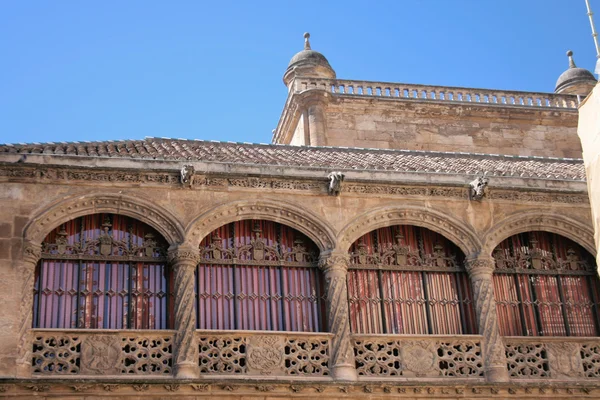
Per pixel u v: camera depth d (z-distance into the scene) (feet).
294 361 70.49
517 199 79.87
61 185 71.26
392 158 89.10
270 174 75.31
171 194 73.26
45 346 66.44
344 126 107.14
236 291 73.46
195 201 73.51
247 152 85.15
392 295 76.59
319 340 71.51
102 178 72.18
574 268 80.74
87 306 70.08
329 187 76.13
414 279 77.51
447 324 76.59
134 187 72.69
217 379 66.95
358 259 76.84
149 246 72.74
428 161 89.15
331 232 75.05
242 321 72.79
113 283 71.20
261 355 69.82
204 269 73.46
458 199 78.79
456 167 86.28
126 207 72.13
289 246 75.87
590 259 81.15
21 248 68.44
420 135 109.09
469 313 77.15
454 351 73.56
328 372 70.74
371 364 71.82
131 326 70.44
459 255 78.84
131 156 75.82
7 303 66.59
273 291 74.28
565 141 113.60
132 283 71.56
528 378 73.87
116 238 72.38
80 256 71.05
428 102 109.70
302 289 74.84
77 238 71.56
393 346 72.74
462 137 110.32
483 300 75.92
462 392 71.87
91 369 66.49
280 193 75.46
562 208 80.38
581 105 70.18
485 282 76.48
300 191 75.87
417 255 78.23
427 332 76.07
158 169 73.10
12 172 70.38
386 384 70.08
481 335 74.59
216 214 73.51
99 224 72.43
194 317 70.08
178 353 68.18
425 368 72.49
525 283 79.46
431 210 77.71
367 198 77.10
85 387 64.85
